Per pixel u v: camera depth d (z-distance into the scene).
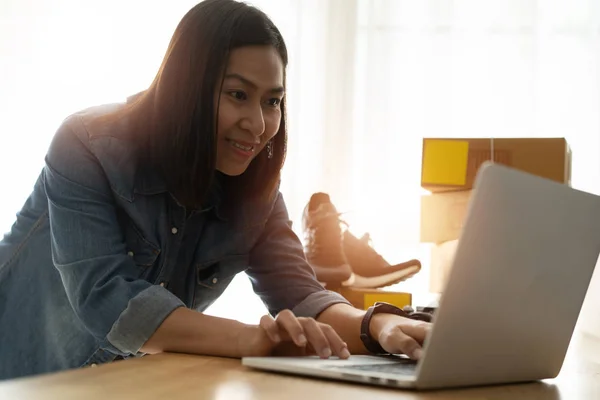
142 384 0.62
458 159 1.82
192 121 1.06
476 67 2.91
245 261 1.29
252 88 1.08
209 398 0.57
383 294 1.92
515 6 2.90
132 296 0.95
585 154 2.88
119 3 2.90
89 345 1.20
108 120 1.12
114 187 1.09
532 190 0.68
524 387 0.80
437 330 0.65
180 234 1.19
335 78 2.88
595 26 2.90
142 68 2.89
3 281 1.25
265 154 1.22
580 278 0.81
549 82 2.91
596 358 1.28
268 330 0.87
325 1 2.91
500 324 0.72
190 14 1.08
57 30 2.90
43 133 2.89
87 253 1.02
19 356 1.25
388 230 2.87
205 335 0.90
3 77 2.89
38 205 1.24
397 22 2.92
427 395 0.67
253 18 1.08
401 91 2.91
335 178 2.86
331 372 0.71
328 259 1.96
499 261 0.67
